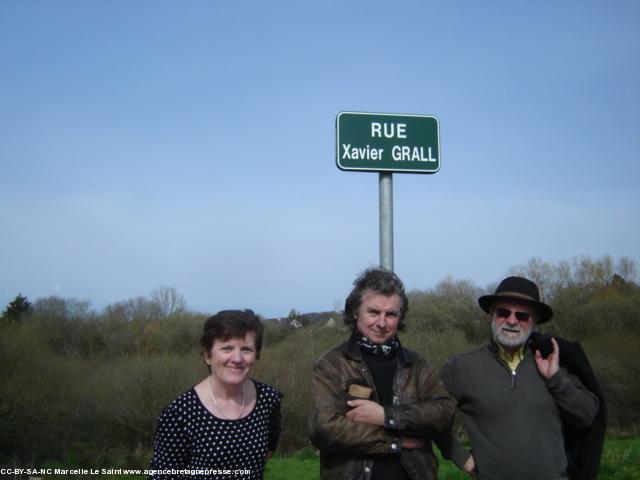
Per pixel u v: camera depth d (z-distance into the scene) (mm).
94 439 12328
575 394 3477
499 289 3697
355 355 3279
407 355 3379
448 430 3443
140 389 12406
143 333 26406
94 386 12922
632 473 8805
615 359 16578
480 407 3570
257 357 3174
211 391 3135
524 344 3670
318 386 3227
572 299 24469
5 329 13539
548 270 26328
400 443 3078
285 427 12977
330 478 3135
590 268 28016
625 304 23281
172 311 30172
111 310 28531
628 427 16078
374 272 3414
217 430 3018
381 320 3271
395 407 3094
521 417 3477
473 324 21344
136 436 12445
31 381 11969
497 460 3451
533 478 3379
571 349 3641
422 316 21250
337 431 3033
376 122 5051
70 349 24781
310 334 17281
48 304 27000
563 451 3492
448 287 22750
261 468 3154
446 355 15945
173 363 13281
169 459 2994
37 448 11430
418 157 5105
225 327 3062
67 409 11938
